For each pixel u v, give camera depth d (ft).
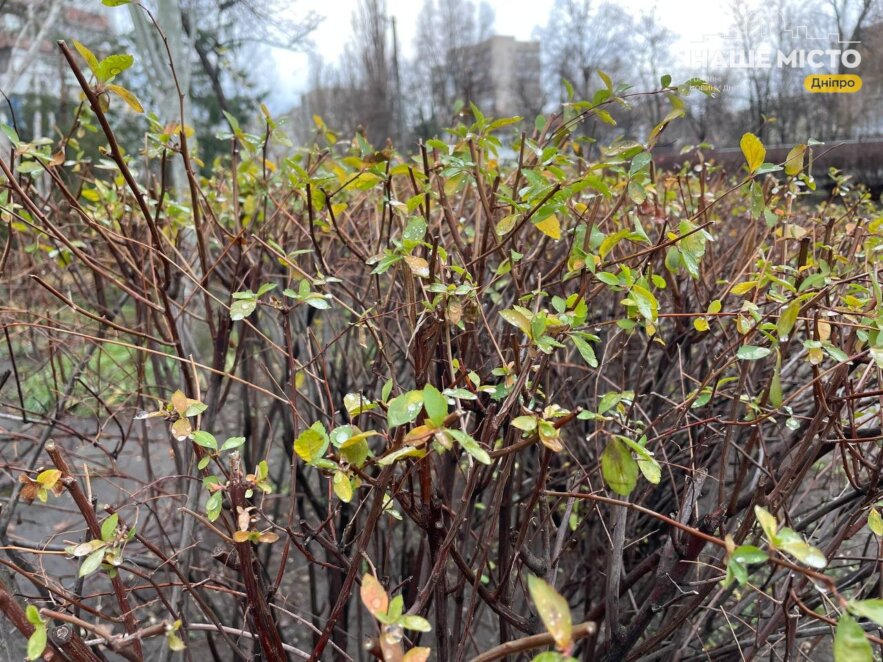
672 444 6.32
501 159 7.57
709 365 6.56
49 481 2.99
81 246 6.79
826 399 4.12
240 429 9.09
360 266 7.66
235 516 3.48
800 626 5.23
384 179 5.06
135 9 17.38
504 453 3.21
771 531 2.21
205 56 31.83
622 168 5.58
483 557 4.03
